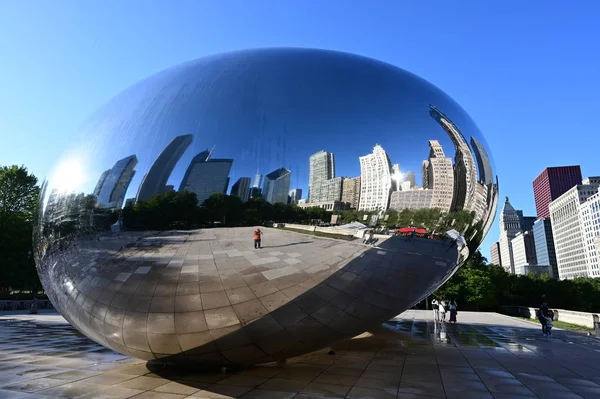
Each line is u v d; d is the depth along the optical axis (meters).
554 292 56.16
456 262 6.23
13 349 9.32
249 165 4.49
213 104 4.82
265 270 4.54
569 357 8.88
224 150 4.54
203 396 5.09
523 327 16.67
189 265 4.52
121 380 5.91
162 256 4.56
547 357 8.84
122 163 4.78
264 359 5.91
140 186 4.61
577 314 20.22
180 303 4.71
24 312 27.30
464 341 11.38
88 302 5.13
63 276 5.18
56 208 5.21
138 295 4.76
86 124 5.79
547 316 13.90
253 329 5.02
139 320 4.96
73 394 5.24
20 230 36.62
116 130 5.09
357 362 7.64
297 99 4.86
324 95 4.95
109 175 4.81
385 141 4.88
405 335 12.80
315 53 5.87
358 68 5.54
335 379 6.13
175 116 4.82
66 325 16.36
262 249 4.46
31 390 5.45
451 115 5.69
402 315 24.66
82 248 4.91
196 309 4.74
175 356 5.67
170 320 4.87
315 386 5.68
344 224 4.60
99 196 4.80
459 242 5.66
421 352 9.20
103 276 4.83
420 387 5.86
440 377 6.56
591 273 149.00
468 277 39.69
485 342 11.24
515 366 7.68
